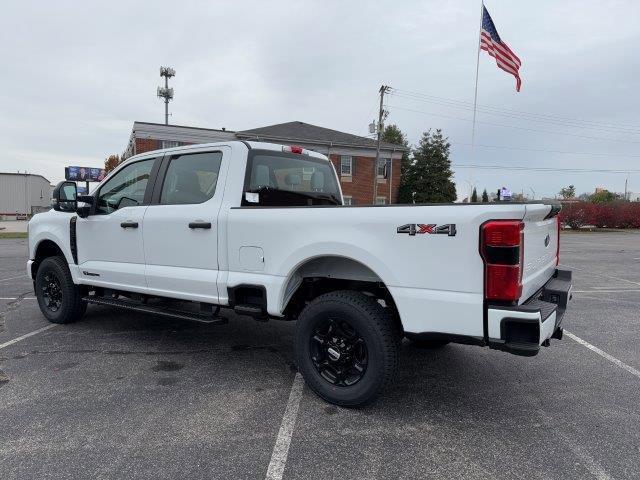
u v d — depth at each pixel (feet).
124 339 16.84
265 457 9.09
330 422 10.59
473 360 14.96
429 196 135.44
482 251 9.19
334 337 11.48
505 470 8.70
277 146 14.48
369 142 112.47
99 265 16.17
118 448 9.36
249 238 12.29
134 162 15.66
